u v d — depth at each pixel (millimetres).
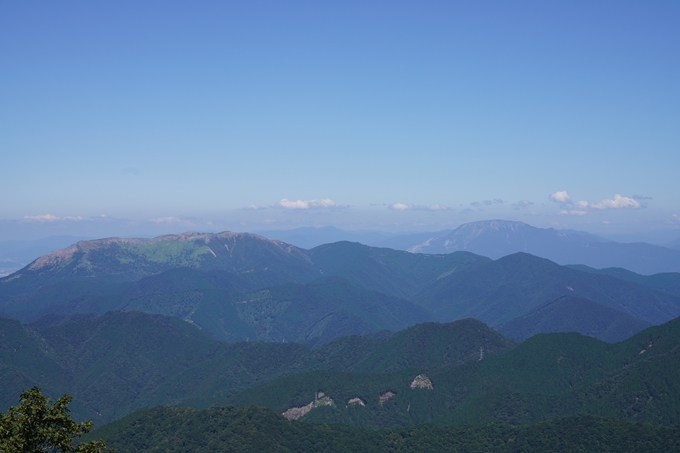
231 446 169375
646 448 162125
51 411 66750
